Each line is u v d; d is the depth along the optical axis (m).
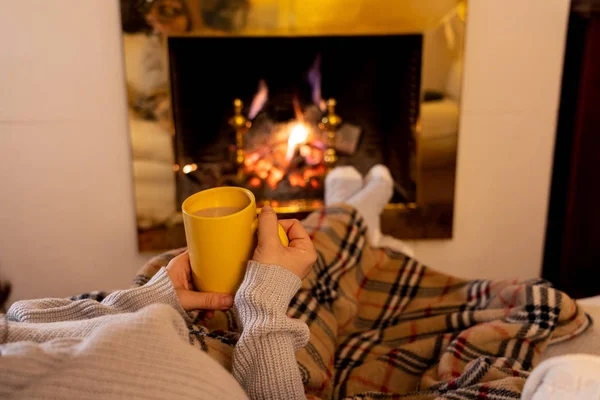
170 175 1.65
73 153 1.62
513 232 1.82
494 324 0.92
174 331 0.51
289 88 1.83
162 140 1.62
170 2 1.51
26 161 1.61
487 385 0.74
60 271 1.72
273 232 0.63
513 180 1.76
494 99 1.68
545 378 0.54
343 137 1.85
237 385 0.53
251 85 1.82
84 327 0.57
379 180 1.63
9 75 1.53
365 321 1.12
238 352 0.61
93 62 1.55
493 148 1.73
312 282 1.05
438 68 1.61
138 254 1.73
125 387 0.45
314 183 1.83
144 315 0.50
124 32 1.52
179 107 1.68
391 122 1.85
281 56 1.77
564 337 0.91
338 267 1.11
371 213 1.56
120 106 1.60
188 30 1.54
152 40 1.54
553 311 0.90
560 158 1.77
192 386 0.47
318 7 1.54
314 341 0.94
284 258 0.63
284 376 0.61
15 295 1.71
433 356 0.96
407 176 1.78
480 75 1.66
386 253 1.22
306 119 1.86
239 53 1.75
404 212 1.75
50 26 1.51
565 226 1.75
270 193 1.80
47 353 0.45
